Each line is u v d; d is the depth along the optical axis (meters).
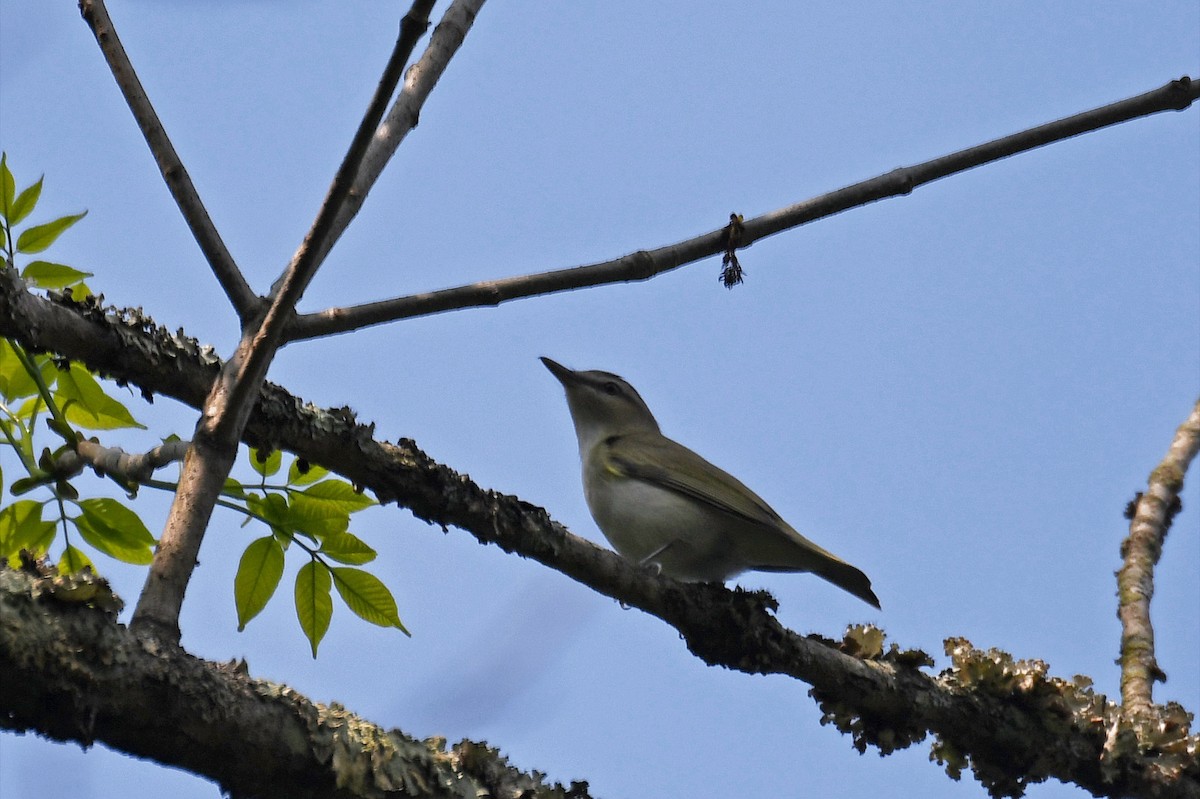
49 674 5.57
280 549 8.83
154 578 6.27
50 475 8.69
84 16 7.77
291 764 6.24
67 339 8.26
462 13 8.34
